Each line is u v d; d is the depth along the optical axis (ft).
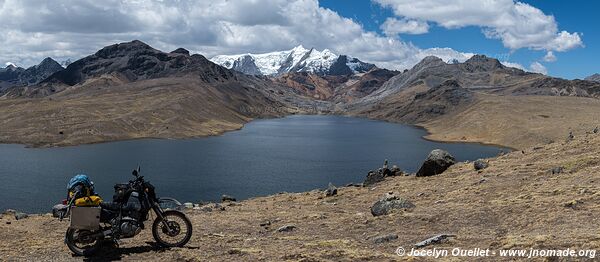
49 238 56.49
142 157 508.12
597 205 53.42
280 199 118.52
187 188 316.19
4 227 66.95
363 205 90.94
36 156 532.32
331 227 62.85
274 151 553.23
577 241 38.24
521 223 52.44
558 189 66.95
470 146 653.30
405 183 113.50
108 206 42.88
